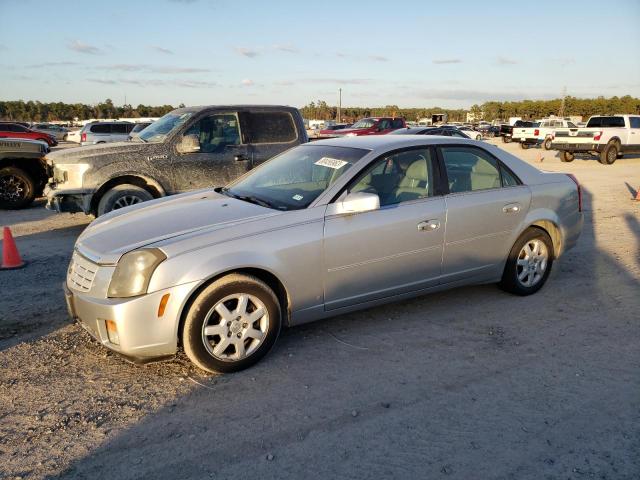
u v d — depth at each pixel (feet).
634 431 9.69
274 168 15.65
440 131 60.18
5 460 8.87
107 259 11.16
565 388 11.20
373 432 9.64
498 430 9.71
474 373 11.84
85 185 23.41
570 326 14.49
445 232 14.29
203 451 9.12
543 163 73.36
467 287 17.63
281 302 12.50
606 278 18.78
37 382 11.41
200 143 25.20
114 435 9.57
